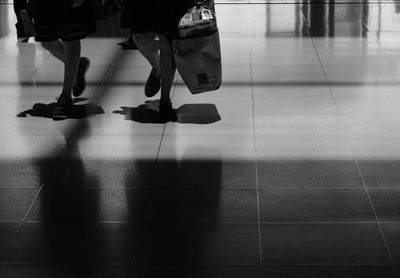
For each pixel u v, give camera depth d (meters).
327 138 5.90
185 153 5.64
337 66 7.75
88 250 4.33
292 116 6.37
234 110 6.54
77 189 5.10
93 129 6.15
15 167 5.44
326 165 5.43
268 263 4.18
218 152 5.66
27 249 4.35
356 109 6.51
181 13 5.97
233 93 6.97
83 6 6.29
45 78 7.48
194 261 4.20
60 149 5.75
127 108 6.63
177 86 7.20
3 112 6.55
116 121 6.32
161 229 4.56
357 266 4.14
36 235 4.51
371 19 9.82
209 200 4.93
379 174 5.28
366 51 8.29
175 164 5.46
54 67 7.82
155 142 5.86
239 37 8.98
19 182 5.21
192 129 6.12
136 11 6.29
